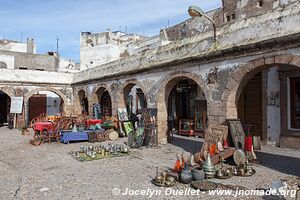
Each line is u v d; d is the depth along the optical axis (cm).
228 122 931
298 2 795
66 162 978
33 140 1394
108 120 1641
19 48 3744
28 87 2270
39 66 3070
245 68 901
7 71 2186
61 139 1422
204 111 1577
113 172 834
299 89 1156
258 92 1306
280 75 1202
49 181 750
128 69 1589
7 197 628
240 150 851
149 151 1166
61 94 2408
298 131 1148
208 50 1057
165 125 1342
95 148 1183
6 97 2598
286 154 1062
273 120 1238
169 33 2309
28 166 928
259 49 848
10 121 2191
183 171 720
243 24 949
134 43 3359
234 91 955
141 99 2114
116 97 1677
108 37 3572
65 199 614
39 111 2552
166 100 1331
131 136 1276
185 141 1445
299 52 752
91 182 736
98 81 1919
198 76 1089
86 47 3625
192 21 2044
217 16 1803
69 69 3547
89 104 2078
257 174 788
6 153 1163
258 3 1518
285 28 806
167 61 1248
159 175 729
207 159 765
